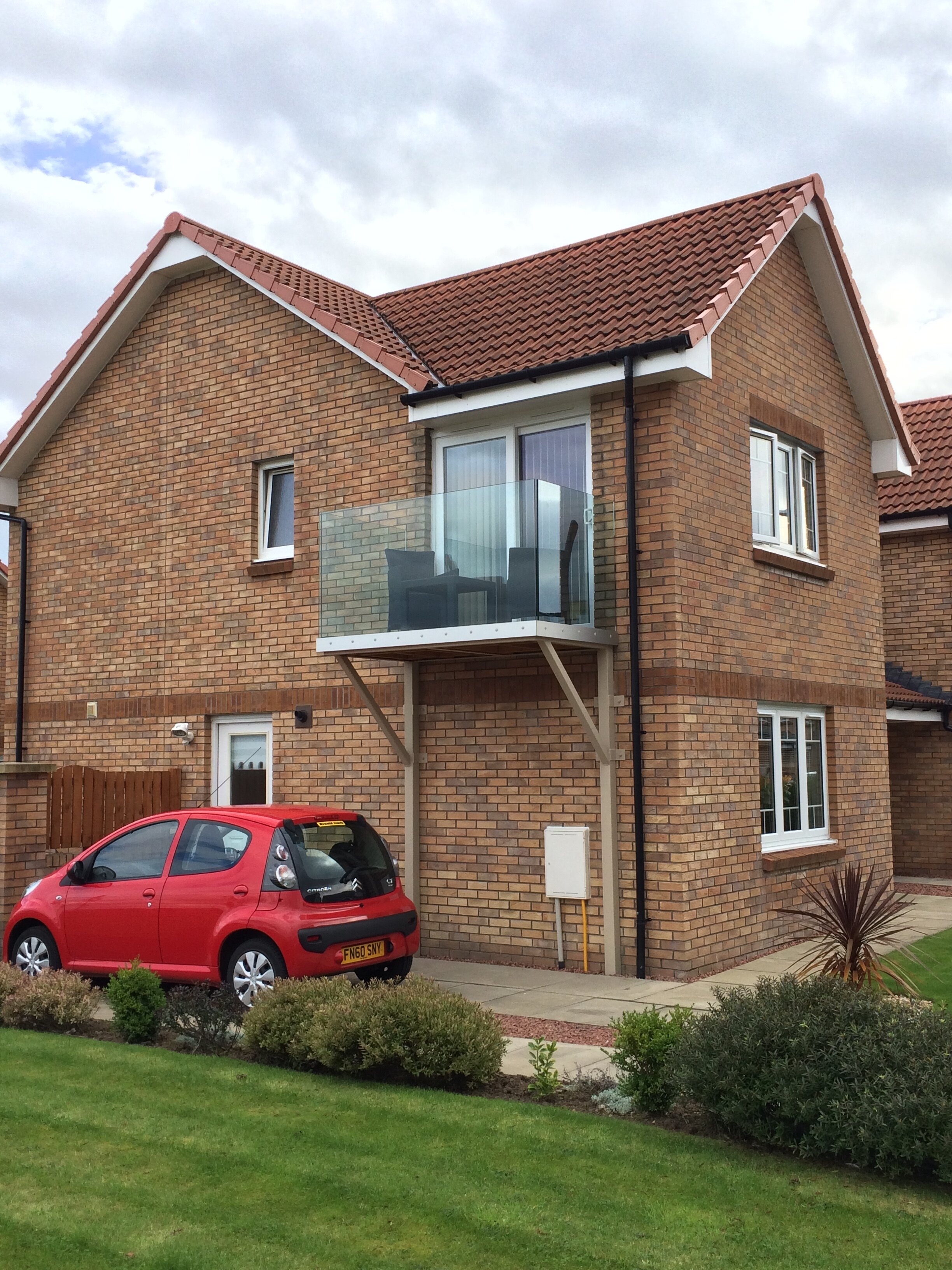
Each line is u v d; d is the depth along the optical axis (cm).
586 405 1135
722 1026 611
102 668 1502
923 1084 542
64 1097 675
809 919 1269
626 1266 458
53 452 1584
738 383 1220
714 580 1141
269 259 1498
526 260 1465
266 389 1372
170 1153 581
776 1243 476
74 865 1011
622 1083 647
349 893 922
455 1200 519
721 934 1107
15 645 1595
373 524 1121
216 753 1396
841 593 1421
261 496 1395
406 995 728
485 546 1048
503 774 1160
